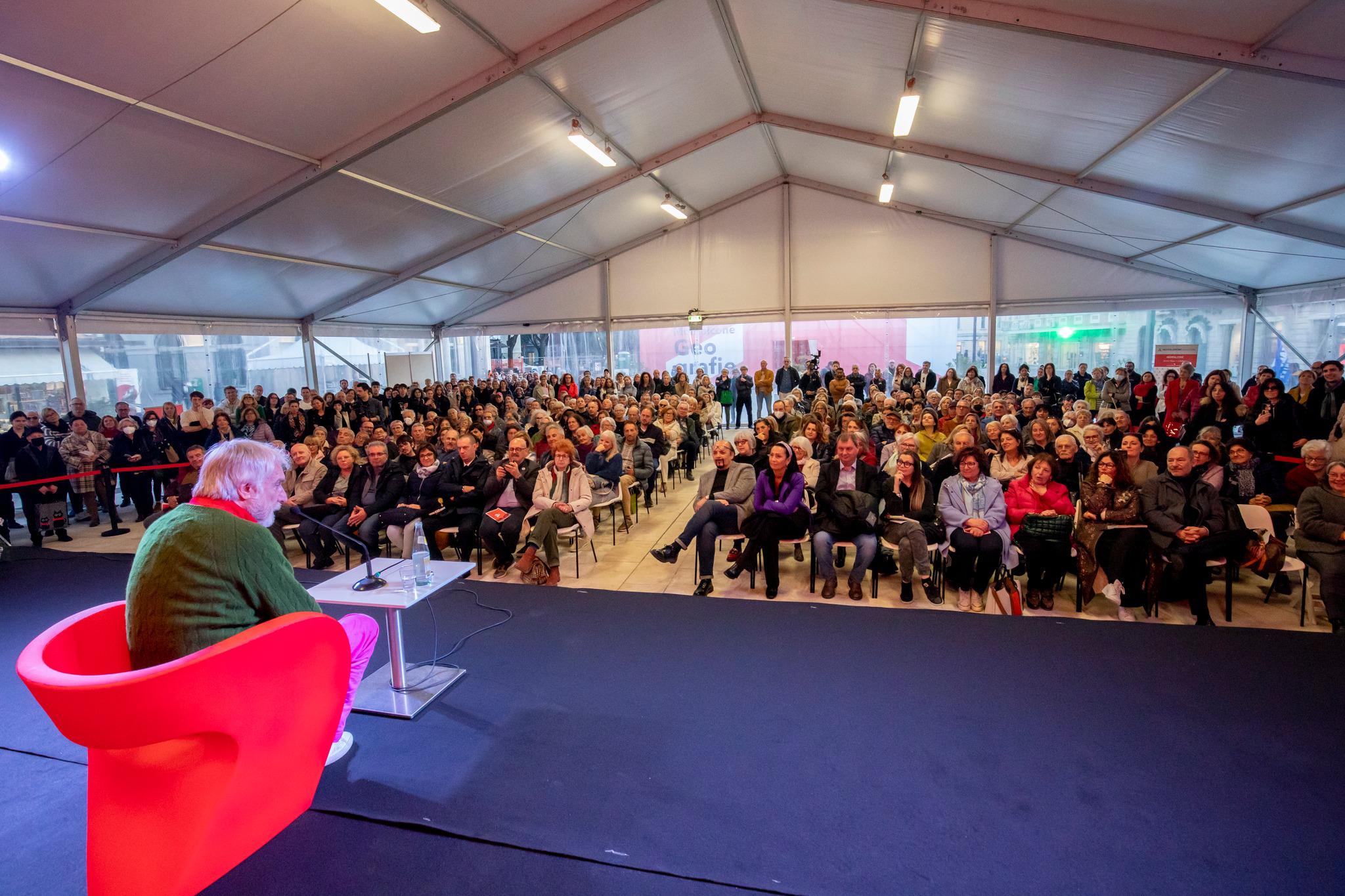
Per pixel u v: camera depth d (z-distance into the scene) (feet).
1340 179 20.99
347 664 6.43
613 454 19.42
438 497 16.88
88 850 5.57
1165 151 23.15
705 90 29.27
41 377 26.96
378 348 48.24
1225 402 22.40
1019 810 6.98
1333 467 11.34
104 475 21.94
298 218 26.99
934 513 14.28
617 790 7.48
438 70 20.48
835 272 46.52
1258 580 14.35
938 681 9.86
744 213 47.73
